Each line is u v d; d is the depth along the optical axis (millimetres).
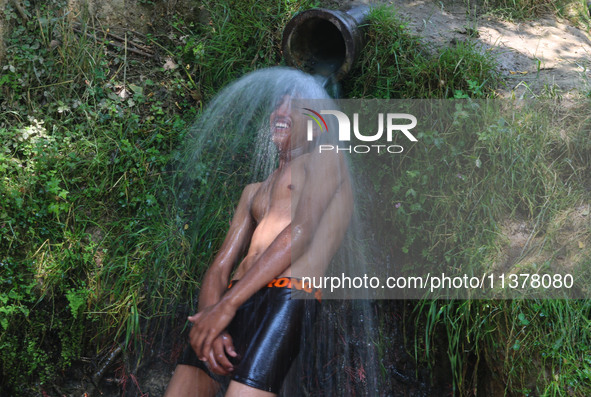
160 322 4121
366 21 4824
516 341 3443
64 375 4023
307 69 4684
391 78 4660
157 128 4633
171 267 4152
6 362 3891
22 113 4391
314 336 4133
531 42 5246
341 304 4254
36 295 3957
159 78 4895
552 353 3344
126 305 4023
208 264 4223
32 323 3941
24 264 3949
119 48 4855
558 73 4715
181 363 3332
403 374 4102
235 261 3674
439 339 4016
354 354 4180
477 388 3814
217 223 4324
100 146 4398
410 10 5484
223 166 4617
